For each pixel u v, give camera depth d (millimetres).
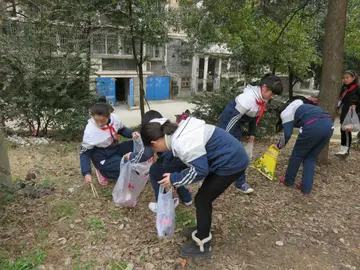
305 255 2727
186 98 22578
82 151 3541
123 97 19484
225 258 2641
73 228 2959
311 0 7664
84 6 7020
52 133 7062
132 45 9125
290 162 3984
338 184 4281
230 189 3900
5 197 3176
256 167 4492
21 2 6574
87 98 7027
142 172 3264
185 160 2273
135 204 3381
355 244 2926
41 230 2904
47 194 3578
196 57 22125
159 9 8211
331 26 4312
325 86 4477
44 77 6297
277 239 2938
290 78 12477
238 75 11586
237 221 3199
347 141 5465
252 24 9211
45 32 6504
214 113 7840
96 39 8820
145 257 2607
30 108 6371
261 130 7195
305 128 3682
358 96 5301
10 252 2582
